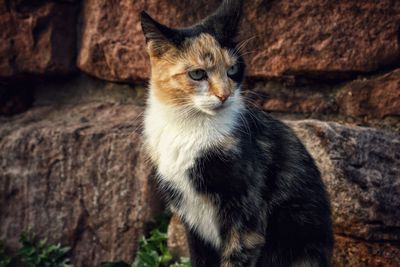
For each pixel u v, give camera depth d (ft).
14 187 16.92
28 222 16.90
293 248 13.74
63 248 16.67
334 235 14.51
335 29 15.51
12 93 17.79
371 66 15.44
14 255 16.99
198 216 13.57
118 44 16.81
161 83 13.46
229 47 13.55
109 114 17.06
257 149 13.26
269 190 13.35
